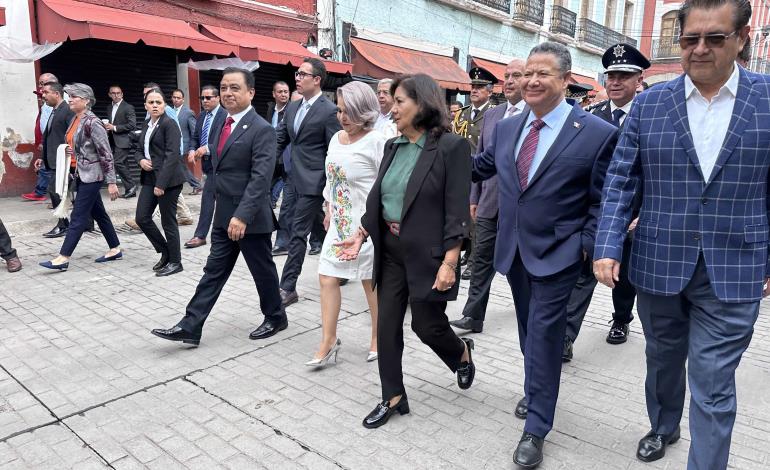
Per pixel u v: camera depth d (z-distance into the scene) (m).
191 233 7.74
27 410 3.12
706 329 2.25
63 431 2.92
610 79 3.88
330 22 12.70
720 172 2.14
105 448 2.78
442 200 2.75
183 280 5.58
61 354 3.85
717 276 2.18
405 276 2.91
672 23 27.39
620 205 2.38
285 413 3.12
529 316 2.71
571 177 2.59
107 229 6.19
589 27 22.30
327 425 3.00
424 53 15.21
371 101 3.45
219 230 3.88
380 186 2.86
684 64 2.11
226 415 3.09
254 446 2.80
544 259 2.65
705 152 2.17
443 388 3.44
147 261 6.26
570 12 20.98
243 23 11.21
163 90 10.88
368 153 3.42
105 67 9.88
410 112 2.71
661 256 2.31
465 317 4.35
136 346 4.00
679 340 2.50
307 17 12.38
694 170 2.19
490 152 2.95
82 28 8.15
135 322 4.45
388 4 14.05
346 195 3.51
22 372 3.58
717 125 2.14
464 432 2.95
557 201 2.62
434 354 3.93
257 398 3.28
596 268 2.35
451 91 16.02
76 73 9.49
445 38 15.99
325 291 3.60
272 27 11.70
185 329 3.83
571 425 3.04
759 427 3.03
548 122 2.66
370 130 3.51
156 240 5.73
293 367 3.69
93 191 5.76
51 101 7.03
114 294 5.12
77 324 4.39
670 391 2.64
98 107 9.84
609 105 4.04
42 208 8.24
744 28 2.00
